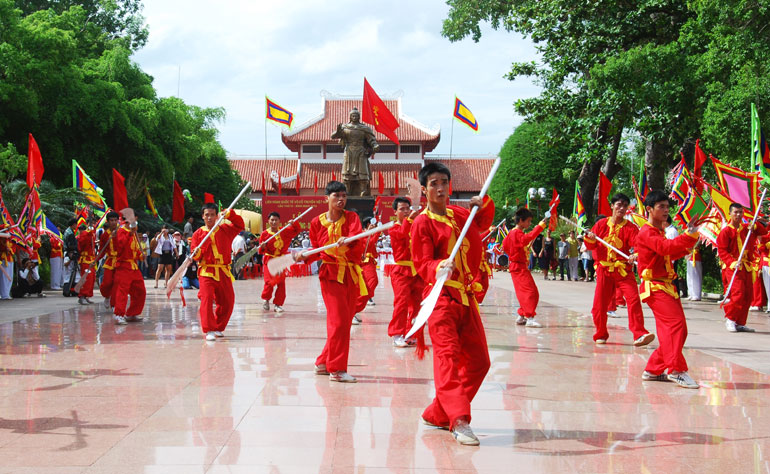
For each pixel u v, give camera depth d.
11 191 17.61
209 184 45.00
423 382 6.36
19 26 23.94
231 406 5.43
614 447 4.48
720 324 11.10
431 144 58.69
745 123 14.65
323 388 6.09
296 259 6.28
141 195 30.36
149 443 4.47
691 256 15.27
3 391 5.93
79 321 11.01
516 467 4.08
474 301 4.88
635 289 8.37
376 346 8.57
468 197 58.69
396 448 4.41
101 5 37.97
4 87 23.16
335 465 4.08
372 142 36.31
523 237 10.70
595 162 25.47
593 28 20.56
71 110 25.39
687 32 17.56
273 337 9.24
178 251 20.22
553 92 21.66
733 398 5.89
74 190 18.45
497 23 30.78
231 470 3.97
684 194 14.38
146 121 28.28
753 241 10.34
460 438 4.48
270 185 58.31
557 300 15.75
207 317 8.87
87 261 14.09
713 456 4.32
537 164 39.03
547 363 7.49
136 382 6.31
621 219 8.55
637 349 8.47
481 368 4.81
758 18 15.35
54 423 4.93
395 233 8.43
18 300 14.99
